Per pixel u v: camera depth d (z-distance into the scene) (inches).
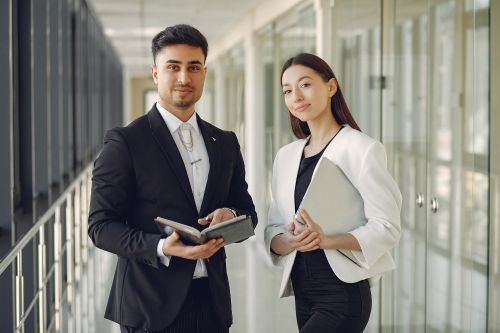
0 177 160.6
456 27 136.8
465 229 136.2
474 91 131.1
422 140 154.0
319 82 103.4
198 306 100.8
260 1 331.3
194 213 99.4
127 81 901.8
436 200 148.5
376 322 179.2
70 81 308.5
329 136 105.7
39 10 217.6
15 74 187.8
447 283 144.4
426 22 150.5
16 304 147.8
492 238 127.6
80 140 341.7
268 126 332.8
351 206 102.0
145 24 427.8
